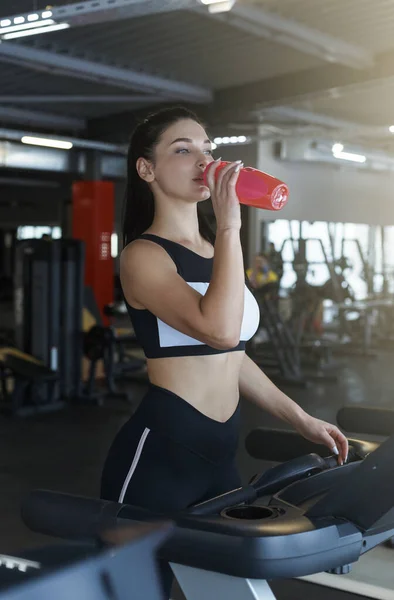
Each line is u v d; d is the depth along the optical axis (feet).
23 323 21.01
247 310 4.40
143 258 4.14
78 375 21.34
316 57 21.97
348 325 35.73
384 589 8.11
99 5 12.98
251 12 16.75
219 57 22.03
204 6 13.19
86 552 1.79
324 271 43.21
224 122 26.99
